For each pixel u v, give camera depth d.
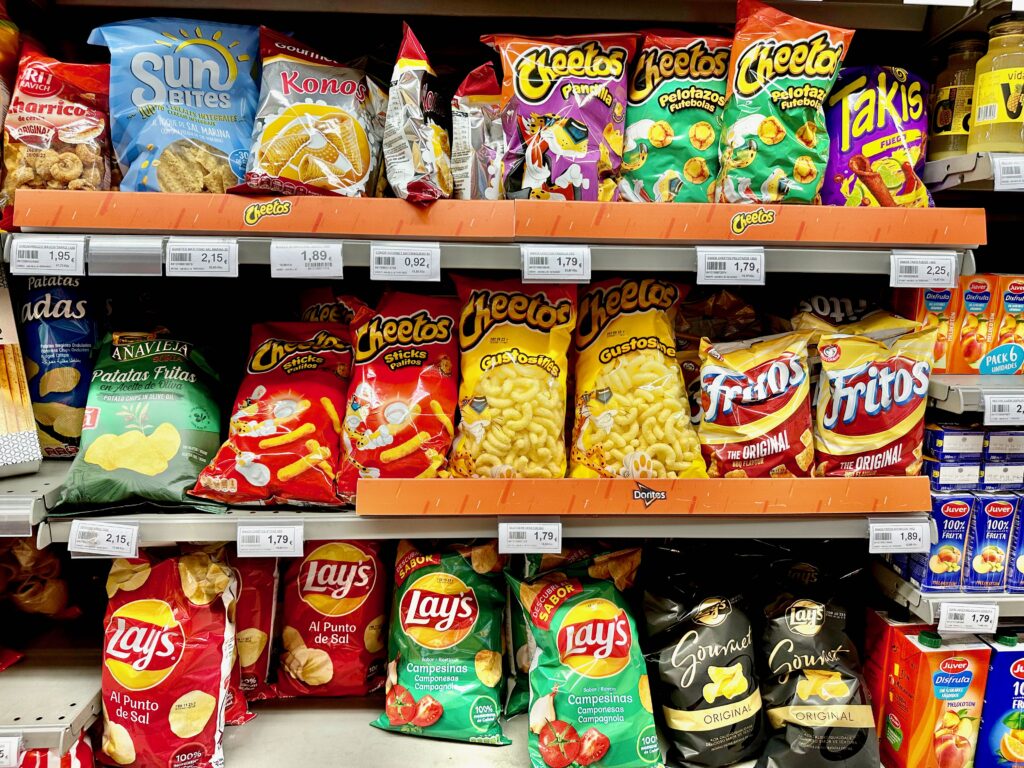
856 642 1.71
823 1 1.49
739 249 1.37
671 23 1.71
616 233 1.36
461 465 1.47
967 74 1.52
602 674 1.46
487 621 1.58
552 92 1.42
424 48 1.80
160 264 1.31
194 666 1.42
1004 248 1.94
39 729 1.31
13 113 1.39
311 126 1.39
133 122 1.38
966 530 1.52
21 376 1.48
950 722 1.52
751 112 1.41
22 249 1.29
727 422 1.47
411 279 1.34
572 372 1.64
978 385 1.51
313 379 1.57
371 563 1.66
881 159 1.45
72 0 1.57
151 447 1.45
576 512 1.42
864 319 1.61
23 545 1.58
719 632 1.53
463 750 1.51
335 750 1.50
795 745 1.48
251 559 1.64
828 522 1.46
